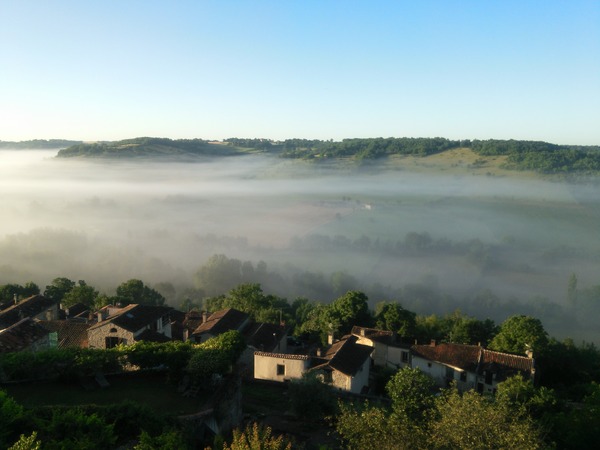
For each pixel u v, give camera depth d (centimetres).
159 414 2670
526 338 5403
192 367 3081
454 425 2223
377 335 5875
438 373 5078
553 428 3080
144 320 4681
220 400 3027
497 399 2958
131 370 3325
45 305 5650
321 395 3494
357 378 4441
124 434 2425
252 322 6134
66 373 3086
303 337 6925
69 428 2203
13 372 2989
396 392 3484
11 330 3744
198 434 2744
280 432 3331
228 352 3431
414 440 2228
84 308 6969
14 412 2194
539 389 3778
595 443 2838
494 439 2150
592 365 5644
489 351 5081
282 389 4250
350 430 2389
